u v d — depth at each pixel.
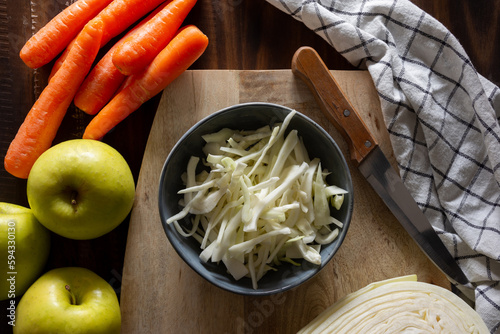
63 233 0.50
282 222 0.50
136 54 0.52
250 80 0.54
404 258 0.54
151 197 0.53
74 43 0.52
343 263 0.54
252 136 0.51
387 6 0.55
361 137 0.53
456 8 0.58
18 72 0.55
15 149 0.53
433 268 0.54
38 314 0.48
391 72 0.54
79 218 0.49
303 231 0.50
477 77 0.54
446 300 0.51
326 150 0.51
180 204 0.51
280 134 0.50
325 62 0.57
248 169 0.51
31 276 0.52
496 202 0.54
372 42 0.54
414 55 0.56
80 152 0.49
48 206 0.49
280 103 0.54
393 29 0.56
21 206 0.52
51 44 0.53
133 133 0.56
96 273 0.54
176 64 0.52
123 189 0.50
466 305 0.51
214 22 0.57
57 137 0.56
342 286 0.53
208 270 0.50
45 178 0.48
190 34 0.51
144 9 0.54
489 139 0.54
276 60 0.57
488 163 0.54
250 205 0.49
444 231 0.54
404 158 0.54
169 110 0.53
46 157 0.49
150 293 0.52
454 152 0.55
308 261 0.50
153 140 0.53
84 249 0.54
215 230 0.51
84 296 0.50
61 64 0.54
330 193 0.50
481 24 0.58
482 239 0.53
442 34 0.55
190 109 0.53
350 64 0.57
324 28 0.54
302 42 0.57
